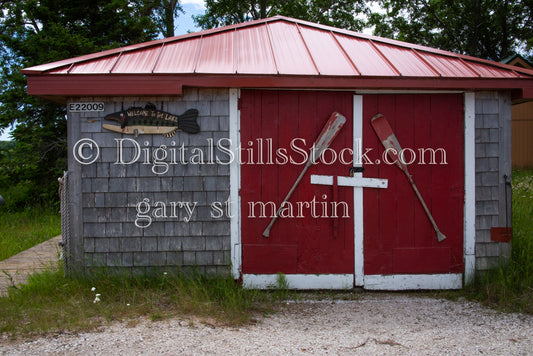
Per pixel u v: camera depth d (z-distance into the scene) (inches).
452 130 192.2
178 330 145.3
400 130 191.3
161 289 178.5
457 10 970.7
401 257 191.5
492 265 192.9
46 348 130.8
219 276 187.2
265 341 139.0
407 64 195.2
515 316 162.4
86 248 185.3
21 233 350.0
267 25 238.8
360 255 190.9
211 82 179.5
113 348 131.3
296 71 181.8
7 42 476.7
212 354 128.6
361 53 205.6
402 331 149.2
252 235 188.2
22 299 169.3
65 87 175.8
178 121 185.8
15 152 475.5
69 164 184.7
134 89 177.5
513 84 186.1
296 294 185.3
